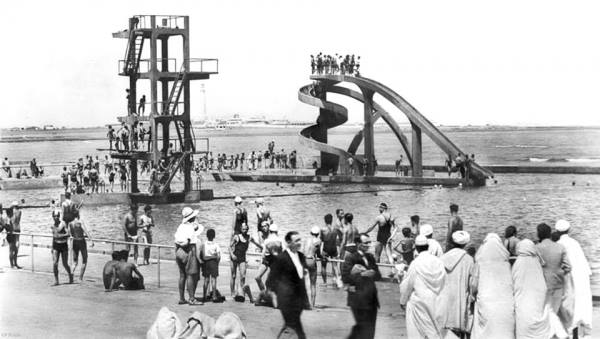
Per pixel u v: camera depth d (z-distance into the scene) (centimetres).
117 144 5266
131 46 5094
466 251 1331
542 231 1388
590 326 1393
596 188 6241
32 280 2106
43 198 5916
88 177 6253
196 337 1290
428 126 6919
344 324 1509
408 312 1262
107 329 1503
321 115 7775
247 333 1460
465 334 1309
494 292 1273
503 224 4072
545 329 1269
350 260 1318
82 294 1888
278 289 1352
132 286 1958
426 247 1277
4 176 8288
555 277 1359
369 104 7294
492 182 6875
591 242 3319
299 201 5456
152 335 1317
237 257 1822
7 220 2342
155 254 2806
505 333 1262
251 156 9106
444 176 7731
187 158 5403
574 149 17650
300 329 1345
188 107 5262
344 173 7419
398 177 6994
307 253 1744
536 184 6756
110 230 3956
